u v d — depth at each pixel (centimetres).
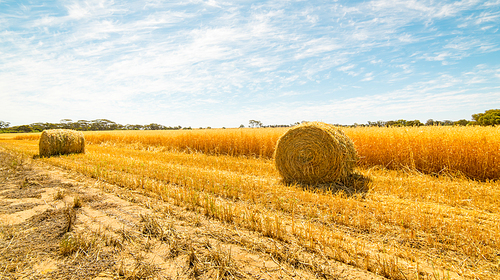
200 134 1462
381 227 357
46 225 358
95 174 682
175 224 371
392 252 294
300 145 673
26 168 815
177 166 855
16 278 240
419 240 321
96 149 1533
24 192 529
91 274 248
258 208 445
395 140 849
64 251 283
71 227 353
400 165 820
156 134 1920
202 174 703
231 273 250
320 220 391
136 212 417
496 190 551
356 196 523
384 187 579
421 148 792
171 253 289
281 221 379
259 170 817
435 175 752
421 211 421
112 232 340
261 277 245
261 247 303
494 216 404
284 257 281
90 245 301
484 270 258
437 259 279
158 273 250
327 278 244
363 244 312
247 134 1265
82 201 470
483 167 686
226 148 1288
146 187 558
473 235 327
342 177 659
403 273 251
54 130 1197
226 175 709
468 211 425
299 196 503
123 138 2005
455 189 555
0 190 548
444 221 377
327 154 647
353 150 704
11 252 285
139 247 302
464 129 841
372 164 877
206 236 333
